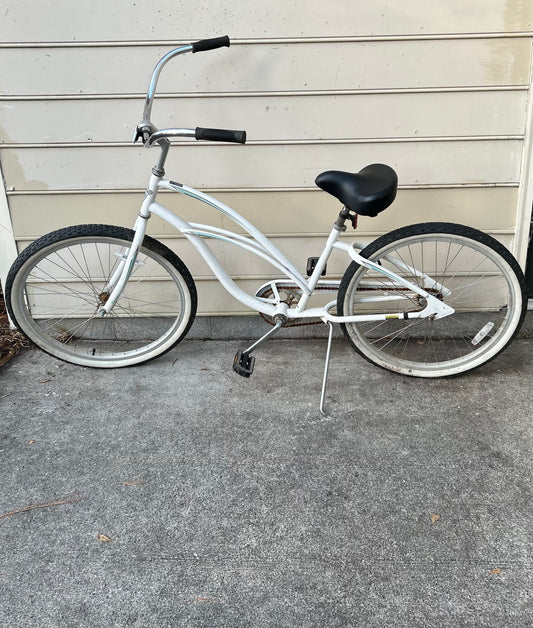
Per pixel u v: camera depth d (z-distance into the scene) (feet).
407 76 7.43
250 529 5.17
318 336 8.90
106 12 7.19
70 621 4.34
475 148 7.73
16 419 6.89
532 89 7.38
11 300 7.65
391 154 7.80
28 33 7.25
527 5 7.06
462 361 7.55
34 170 7.90
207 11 7.20
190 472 5.92
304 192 8.02
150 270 8.44
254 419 6.82
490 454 6.09
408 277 8.21
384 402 7.13
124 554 4.93
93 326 8.82
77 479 5.84
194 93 7.54
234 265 8.41
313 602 4.46
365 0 7.10
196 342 8.92
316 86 7.50
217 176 7.95
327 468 5.94
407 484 5.68
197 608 4.43
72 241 7.42
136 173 7.93
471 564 4.75
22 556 4.91
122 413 7.00
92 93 7.53
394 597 4.47
